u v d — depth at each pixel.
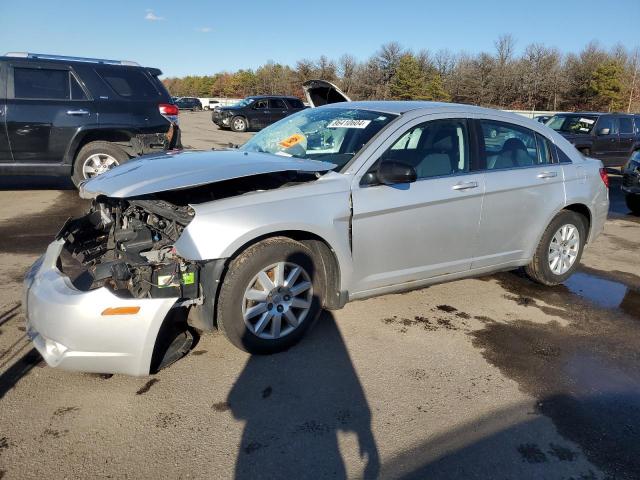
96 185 3.38
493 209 4.18
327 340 3.63
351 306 4.23
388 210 3.61
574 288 4.99
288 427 2.70
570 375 3.34
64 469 2.34
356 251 3.55
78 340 2.71
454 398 3.02
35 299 2.84
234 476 2.34
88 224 3.84
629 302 4.68
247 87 82.56
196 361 3.29
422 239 3.84
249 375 3.15
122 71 7.82
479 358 3.50
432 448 2.58
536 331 3.98
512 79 59.78
